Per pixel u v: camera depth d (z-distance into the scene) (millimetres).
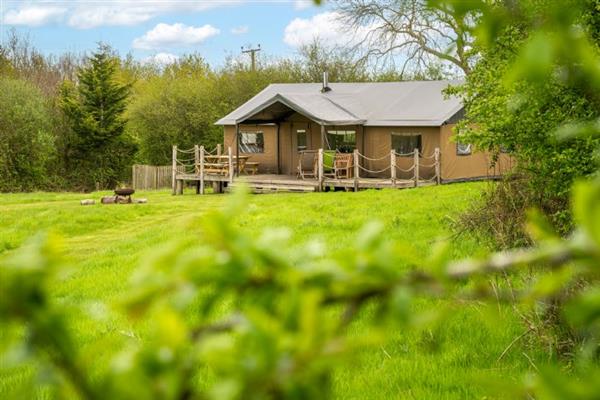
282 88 39250
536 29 928
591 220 852
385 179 30375
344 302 912
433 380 6590
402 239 14109
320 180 29875
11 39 62125
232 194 923
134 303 883
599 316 900
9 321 793
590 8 4102
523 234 9484
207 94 47844
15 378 6734
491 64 8109
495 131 8367
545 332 6414
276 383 805
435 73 36406
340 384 6523
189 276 885
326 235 15516
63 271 836
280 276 895
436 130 30297
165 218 23125
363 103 33719
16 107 42062
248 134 36375
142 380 833
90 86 45312
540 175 8516
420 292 913
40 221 21203
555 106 5840
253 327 836
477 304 8016
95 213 22938
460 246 11781
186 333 871
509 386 953
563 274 909
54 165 44969
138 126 47938
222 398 801
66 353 830
